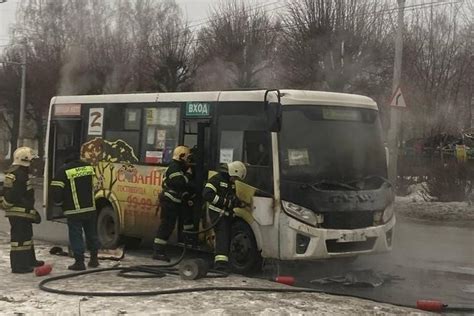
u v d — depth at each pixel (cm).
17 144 3762
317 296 668
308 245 758
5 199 780
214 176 797
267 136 779
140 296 648
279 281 759
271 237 771
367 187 810
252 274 814
